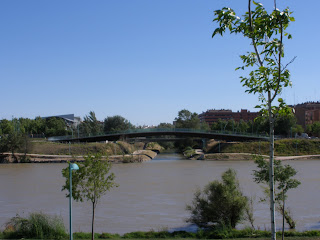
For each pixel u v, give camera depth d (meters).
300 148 127.94
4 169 91.44
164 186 53.69
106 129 196.12
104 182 20.95
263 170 19.83
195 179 62.88
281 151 126.25
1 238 22.89
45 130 190.25
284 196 19.88
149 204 38.97
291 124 148.50
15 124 179.50
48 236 23.44
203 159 122.38
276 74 11.75
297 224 29.00
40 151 127.88
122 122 197.50
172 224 29.83
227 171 28.55
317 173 70.69
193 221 27.50
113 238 23.77
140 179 64.12
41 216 25.27
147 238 23.92
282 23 10.99
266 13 11.27
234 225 26.59
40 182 61.59
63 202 41.16
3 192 49.81
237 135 134.00
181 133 132.62
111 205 38.69
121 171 82.56
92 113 197.00
